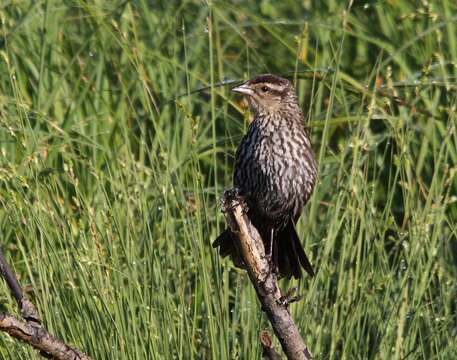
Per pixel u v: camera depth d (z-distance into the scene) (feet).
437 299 36.45
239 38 48.16
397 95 42.39
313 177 37.55
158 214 37.58
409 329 34.78
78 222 36.58
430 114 40.81
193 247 34.27
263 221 37.47
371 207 36.32
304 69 46.06
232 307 37.37
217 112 41.50
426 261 37.14
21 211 33.96
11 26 45.27
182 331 33.04
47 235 33.55
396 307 34.86
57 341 26.43
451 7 46.32
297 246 35.24
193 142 34.65
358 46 46.96
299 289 35.47
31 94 44.09
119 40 43.73
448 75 44.50
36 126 39.81
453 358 35.12
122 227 36.58
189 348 33.58
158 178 37.60
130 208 36.78
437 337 35.09
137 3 47.52
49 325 32.76
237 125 44.75
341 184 38.01
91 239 35.50
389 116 39.75
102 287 33.12
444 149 40.68
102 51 44.80
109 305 33.40
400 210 41.50
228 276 35.40
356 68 46.42
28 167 37.11
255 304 34.55
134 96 43.73
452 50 44.88
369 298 35.04
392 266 36.27
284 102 37.68
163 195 36.24
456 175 40.22
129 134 41.91
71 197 39.45
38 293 33.55
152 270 33.14
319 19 47.57
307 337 34.50
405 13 46.85
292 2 49.55
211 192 39.06
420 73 43.93
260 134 37.35
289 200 37.24
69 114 42.11
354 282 35.37
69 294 33.94
